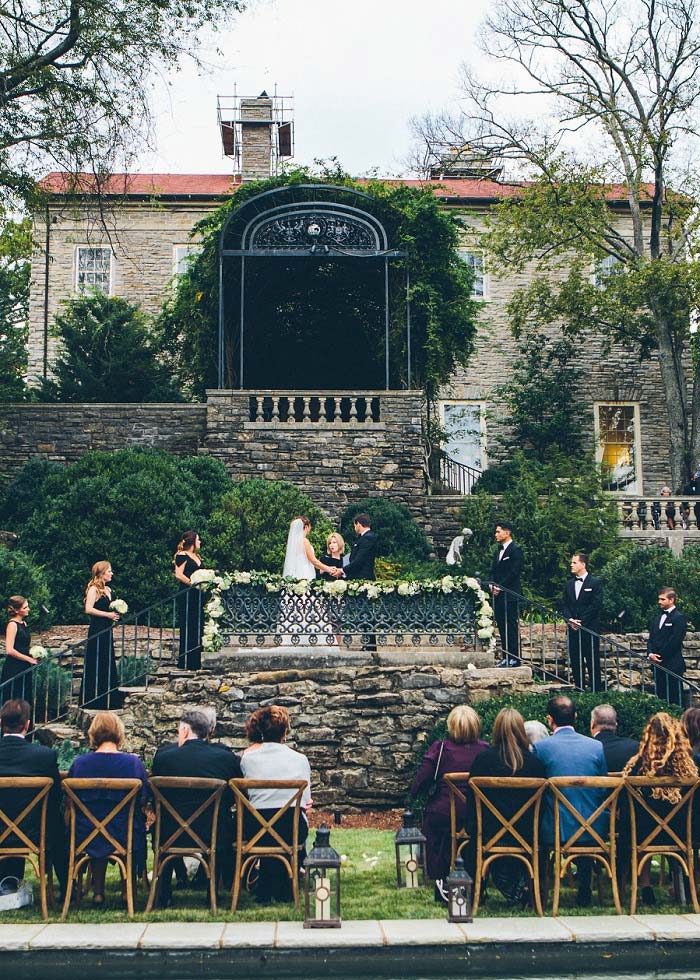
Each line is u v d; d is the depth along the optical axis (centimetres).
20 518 1777
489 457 2602
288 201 2034
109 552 1473
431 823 663
